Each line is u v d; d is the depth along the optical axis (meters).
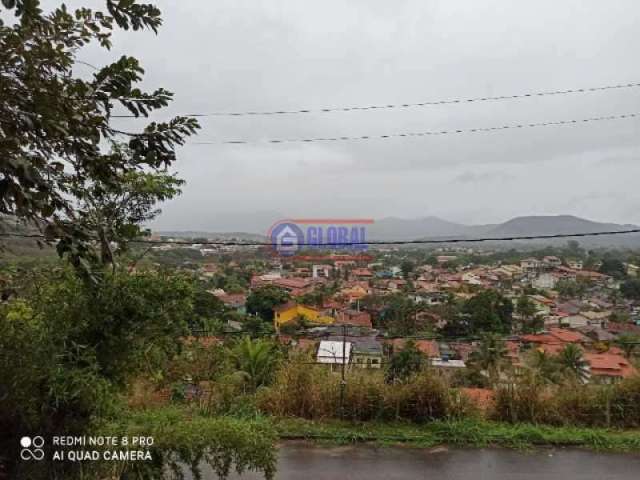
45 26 1.62
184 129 2.00
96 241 1.85
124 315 2.82
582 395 5.42
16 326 2.61
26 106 1.58
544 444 4.81
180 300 3.01
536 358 10.21
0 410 2.53
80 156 1.80
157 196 3.74
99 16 1.76
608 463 4.43
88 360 2.63
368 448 4.66
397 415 5.24
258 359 7.23
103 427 2.92
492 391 5.70
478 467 4.32
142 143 1.96
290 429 4.94
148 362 3.08
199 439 3.07
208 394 5.38
